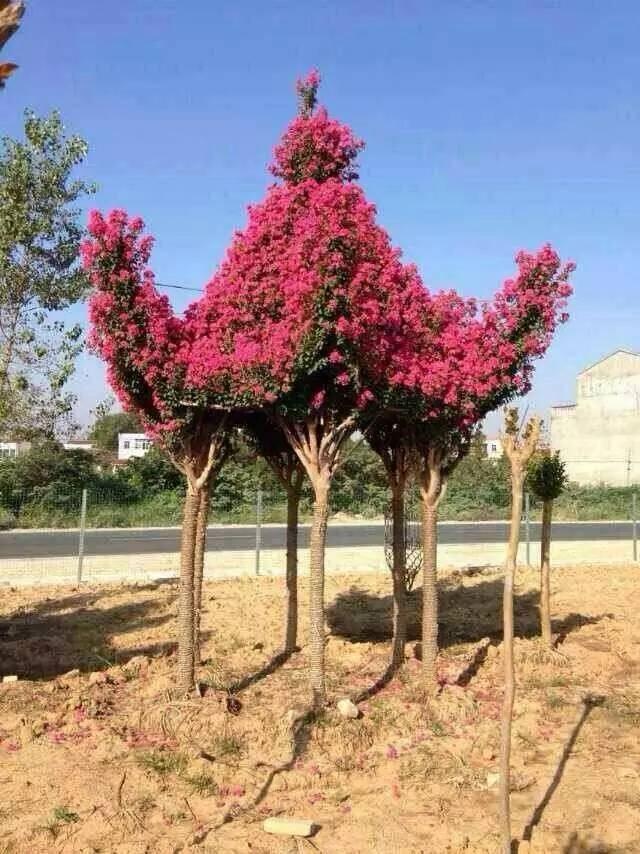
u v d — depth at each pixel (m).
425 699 7.40
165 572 15.93
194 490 7.21
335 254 6.02
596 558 19.52
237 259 6.89
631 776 5.88
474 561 18.41
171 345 6.67
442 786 5.68
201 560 8.63
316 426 6.85
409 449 7.93
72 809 5.21
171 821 5.15
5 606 12.16
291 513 9.04
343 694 7.51
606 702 7.63
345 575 15.52
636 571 16.70
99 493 28.00
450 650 9.31
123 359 6.59
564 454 44.12
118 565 16.89
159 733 6.53
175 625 10.66
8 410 11.02
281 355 6.19
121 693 7.68
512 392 7.50
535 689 8.01
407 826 5.08
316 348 6.16
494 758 6.21
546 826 5.08
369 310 6.19
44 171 10.38
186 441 7.07
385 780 5.83
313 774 5.82
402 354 6.77
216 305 6.96
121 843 4.80
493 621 11.08
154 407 7.02
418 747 6.38
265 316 6.66
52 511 26.30
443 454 7.65
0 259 10.13
